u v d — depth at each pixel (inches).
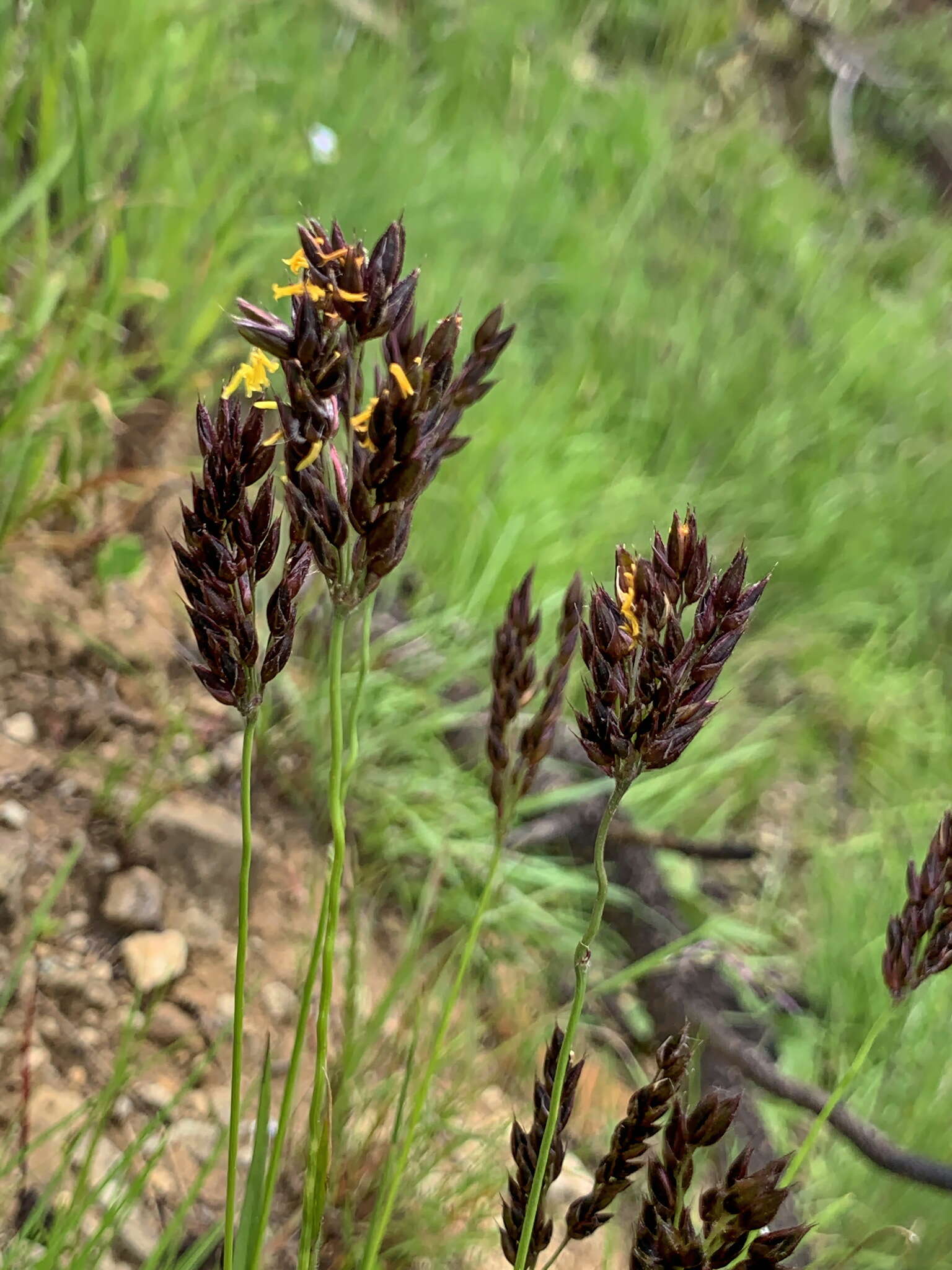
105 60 15.6
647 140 29.2
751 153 33.5
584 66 32.6
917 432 27.2
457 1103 10.7
